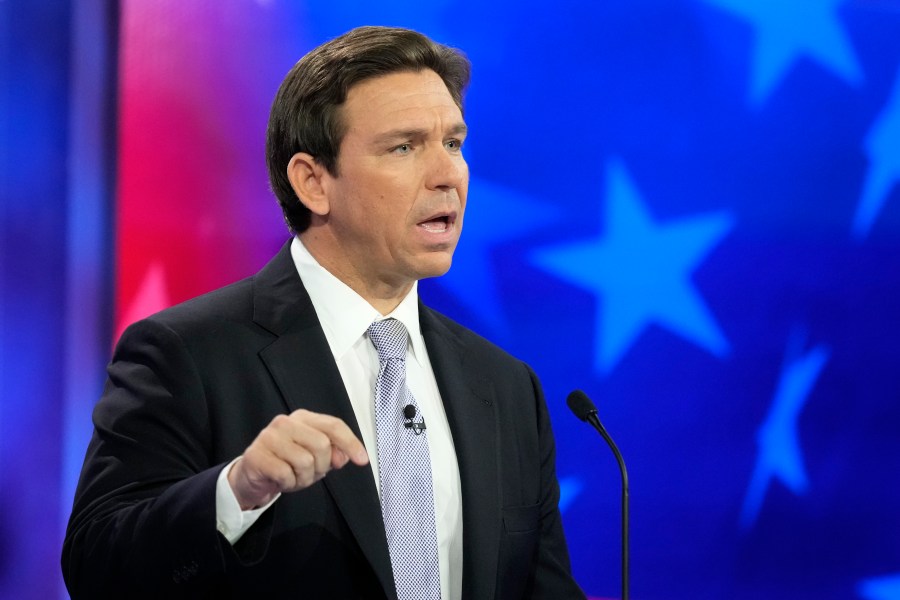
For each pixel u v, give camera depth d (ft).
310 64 19.45
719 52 36.68
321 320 19.33
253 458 13.99
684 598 36.45
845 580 36.58
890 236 36.83
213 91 35.94
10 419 34.94
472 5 36.50
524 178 36.58
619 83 36.65
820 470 36.70
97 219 35.47
